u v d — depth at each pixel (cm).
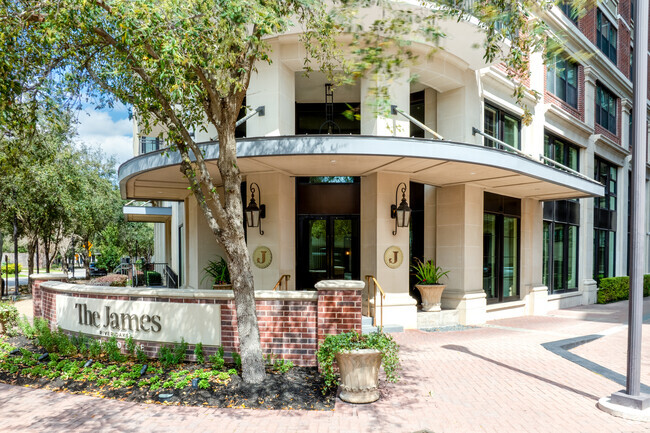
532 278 1603
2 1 630
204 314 773
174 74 566
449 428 527
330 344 633
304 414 566
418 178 1221
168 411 575
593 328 1252
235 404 596
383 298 1134
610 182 2384
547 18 1616
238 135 1240
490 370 769
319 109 1437
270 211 1149
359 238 1353
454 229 1298
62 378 705
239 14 566
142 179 1173
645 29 611
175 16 580
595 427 536
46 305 1013
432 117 1367
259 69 1138
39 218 2386
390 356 636
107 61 762
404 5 906
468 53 1203
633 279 604
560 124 1825
